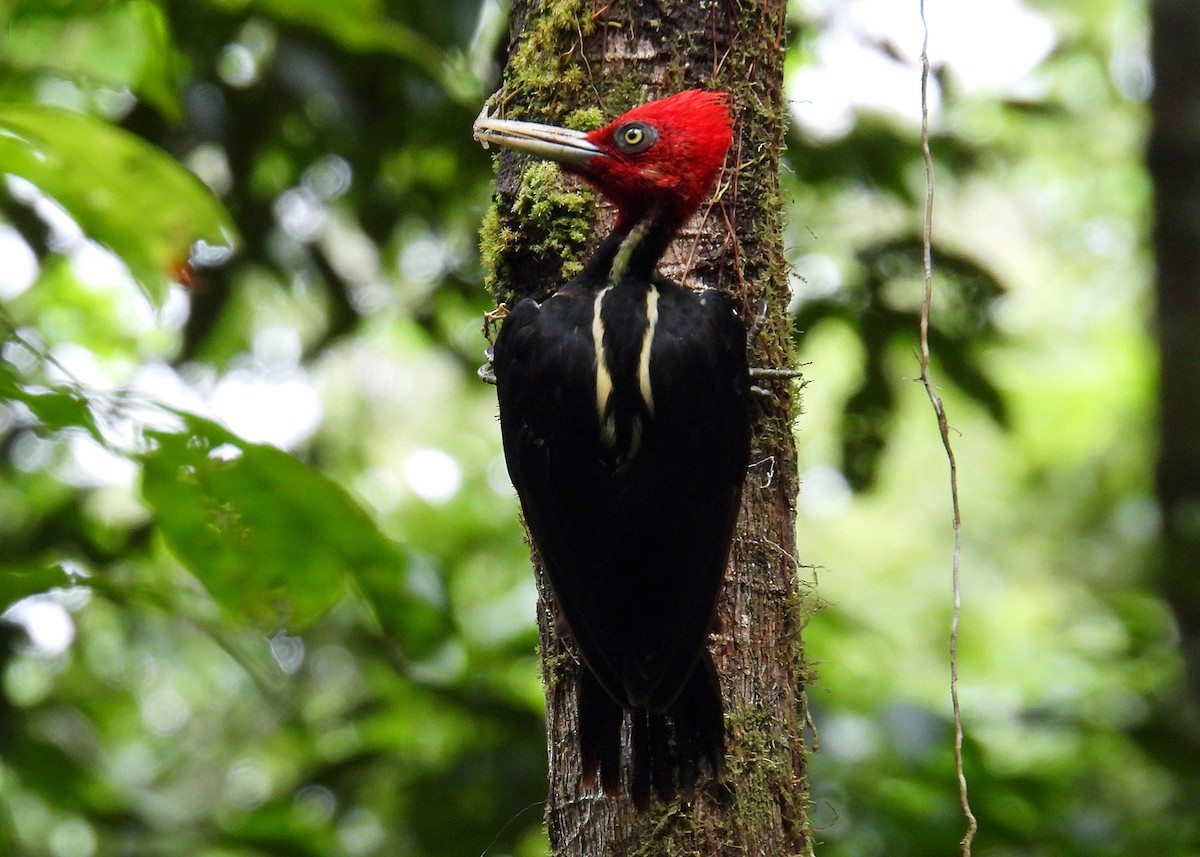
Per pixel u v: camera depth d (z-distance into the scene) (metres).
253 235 12.04
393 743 12.26
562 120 6.99
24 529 12.47
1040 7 18.30
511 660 11.53
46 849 13.66
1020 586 25.23
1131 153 22.28
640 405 6.34
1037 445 24.97
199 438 5.96
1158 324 14.65
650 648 6.16
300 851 11.37
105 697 16.12
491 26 10.50
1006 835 10.57
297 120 11.83
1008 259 26.06
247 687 20.20
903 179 12.25
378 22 8.73
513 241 7.13
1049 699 12.67
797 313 12.19
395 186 12.50
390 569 6.48
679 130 6.70
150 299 6.26
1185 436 14.37
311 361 13.12
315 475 6.12
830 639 12.57
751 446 6.76
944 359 12.23
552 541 6.41
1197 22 14.50
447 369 20.45
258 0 8.63
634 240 6.78
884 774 10.65
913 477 26.64
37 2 7.80
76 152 6.07
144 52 8.61
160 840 11.18
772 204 7.07
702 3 6.98
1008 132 14.55
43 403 5.79
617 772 6.15
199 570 6.31
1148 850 11.02
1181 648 12.93
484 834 11.23
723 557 6.33
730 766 6.28
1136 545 24.16
